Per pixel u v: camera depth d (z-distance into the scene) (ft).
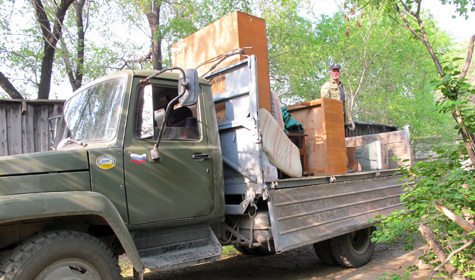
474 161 11.24
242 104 14.73
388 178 20.71
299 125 18.37
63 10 34.78
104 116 12.78
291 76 45.65
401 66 49.75
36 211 9.59
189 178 13.43
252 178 14.12
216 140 14.51
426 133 48.21
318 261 20.88
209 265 20.57
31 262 9.51
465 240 11.66
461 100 10.66
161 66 41.73
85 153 11.46
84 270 10.43
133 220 12.03
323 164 17.74
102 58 39.75
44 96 34.91
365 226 17.99
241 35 16.38
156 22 42.11
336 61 47.93
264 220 14.34
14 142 22.25
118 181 11.85
